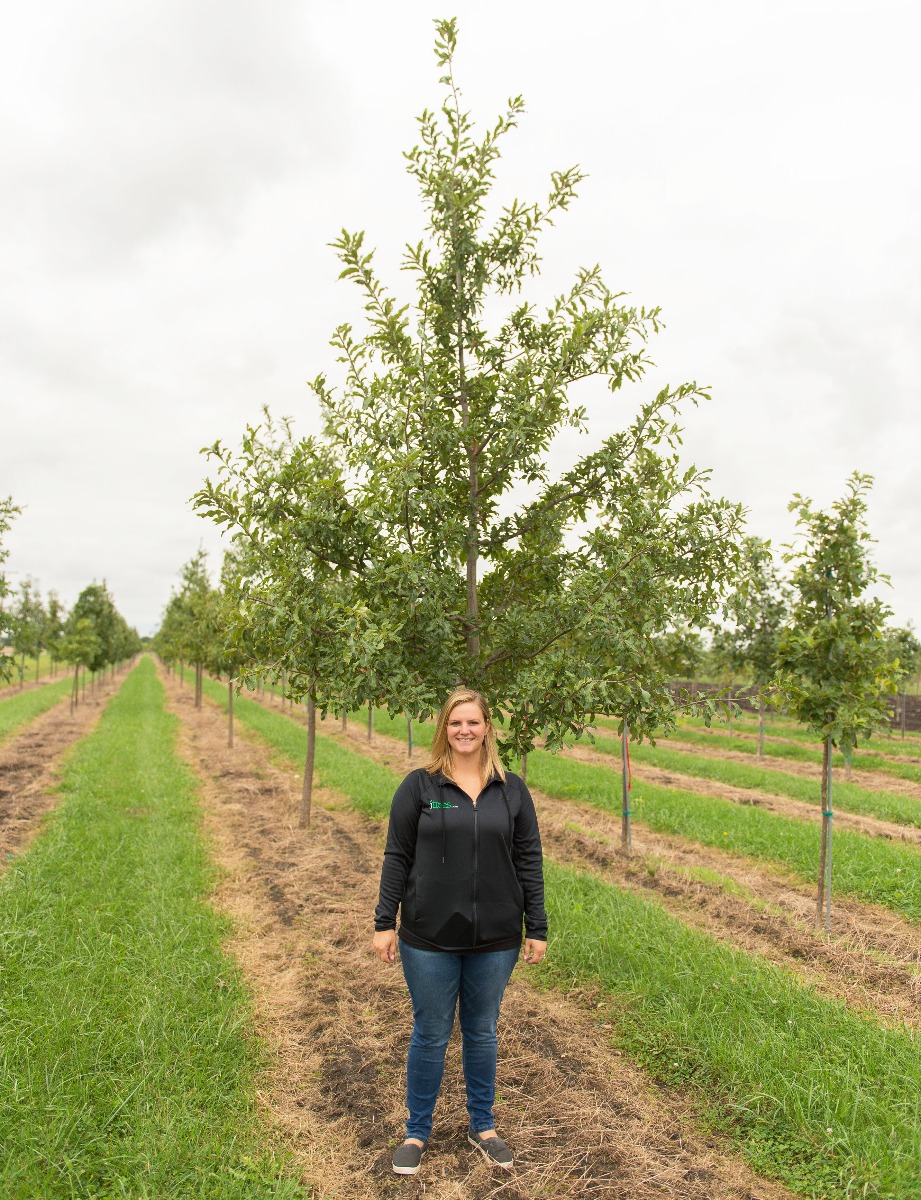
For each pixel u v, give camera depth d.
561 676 4.23
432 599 4.39
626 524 4.68
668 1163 3.38
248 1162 3.25
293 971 5.30
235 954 5.61
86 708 29.09
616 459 4.89
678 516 4.78
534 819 3.49
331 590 4.73
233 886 7.26
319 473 4.70
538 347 5.10
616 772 13.83
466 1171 3.32
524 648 4.90
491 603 5.33
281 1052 4.27
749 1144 3.48
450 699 3.43
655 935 5.77
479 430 4.75
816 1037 4.32
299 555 4.62
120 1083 3.74
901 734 22.64
